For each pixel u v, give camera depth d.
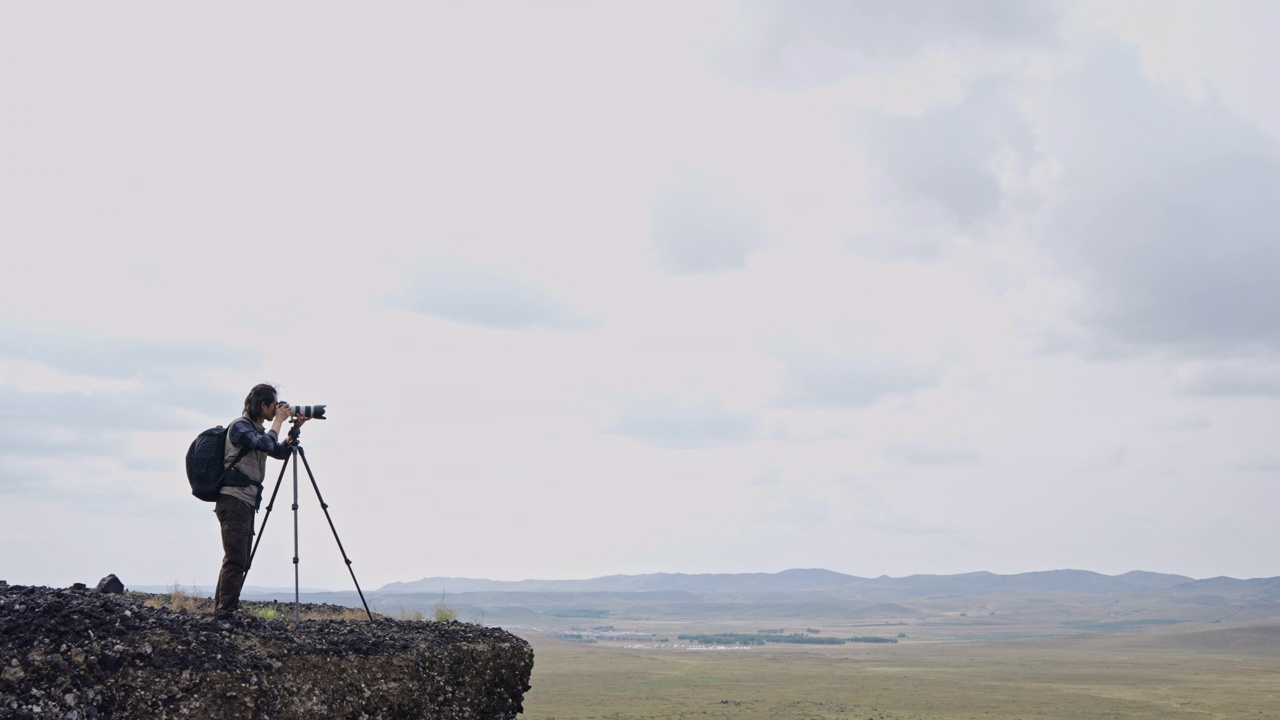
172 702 11.02
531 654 16.88
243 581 13.46
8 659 10.36
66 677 10.50
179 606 16.33
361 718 12.77
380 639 14.27
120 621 11.65
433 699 14.13
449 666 14.77
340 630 14.47
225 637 12.31
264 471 13.91
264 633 12.86
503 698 15.89
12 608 11.16
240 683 11.68
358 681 13.09
